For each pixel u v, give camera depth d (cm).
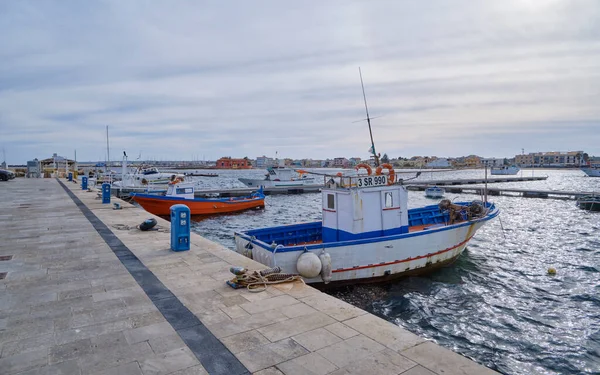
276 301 595
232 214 3253
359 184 1234
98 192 2823
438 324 965
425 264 1324
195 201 2994
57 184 3981
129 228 1310
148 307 568
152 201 2812
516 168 12681
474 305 1091
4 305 575
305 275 1055
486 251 1755
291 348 439
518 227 2467
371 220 1238
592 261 1577
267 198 4866
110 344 449
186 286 670
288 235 1382
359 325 505
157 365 402
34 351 432
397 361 410
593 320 987
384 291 1188
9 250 955
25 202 2184
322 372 388
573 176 13025
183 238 952
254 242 1133
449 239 1395
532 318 1000
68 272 755
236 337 468
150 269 780
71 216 1614
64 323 510
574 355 812
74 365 402
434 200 4591
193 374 385
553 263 1547
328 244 1114
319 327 498
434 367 398
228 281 679
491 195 5325
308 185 5650
